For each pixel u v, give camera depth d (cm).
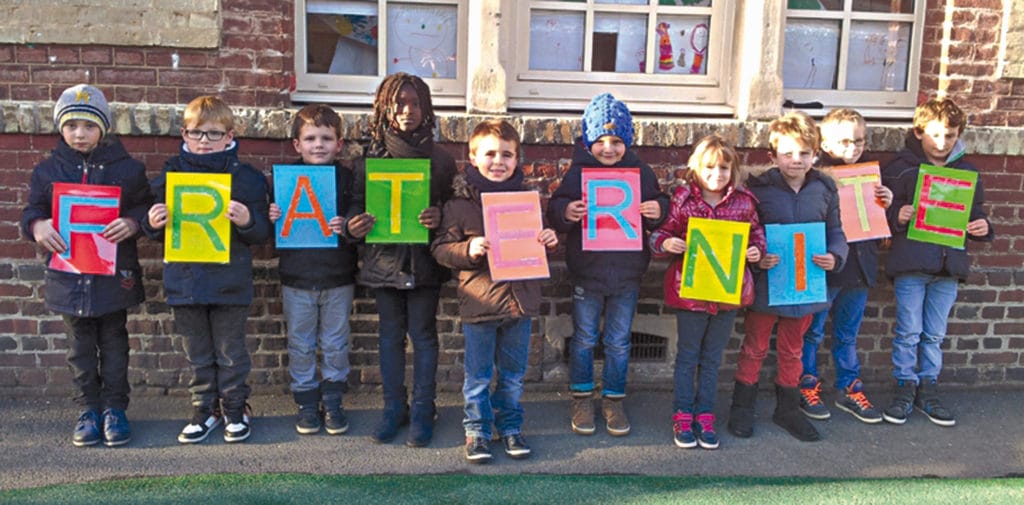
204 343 387
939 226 425
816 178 408
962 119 421
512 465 373
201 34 413
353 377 450
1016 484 366
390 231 373
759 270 404
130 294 383
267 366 445
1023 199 471
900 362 444
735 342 470
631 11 469
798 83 487
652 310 462
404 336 402
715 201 393
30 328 429
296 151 422
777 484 360
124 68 415
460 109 461
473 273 376
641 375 467
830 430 423
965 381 485
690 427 402
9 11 402
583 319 408
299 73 450
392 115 374
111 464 363
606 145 386
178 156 379
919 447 406
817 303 403
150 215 364
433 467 369
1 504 325
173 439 390
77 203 366
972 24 466
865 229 418
